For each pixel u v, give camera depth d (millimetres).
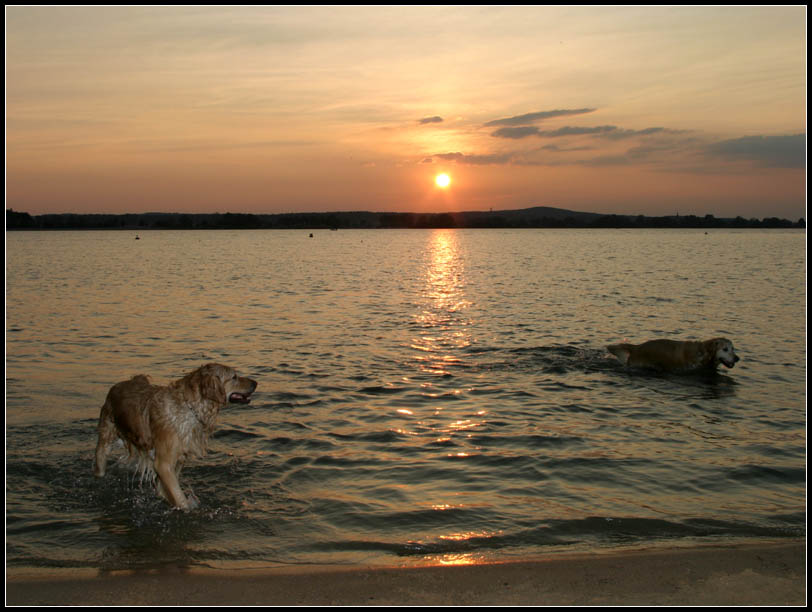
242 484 4051
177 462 3920
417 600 2842
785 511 3723
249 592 2908
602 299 13281
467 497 3889
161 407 3855
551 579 2988
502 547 3354
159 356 7418
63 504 3814
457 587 2934
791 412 5461
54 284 17047
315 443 4684
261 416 5230
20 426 4949
